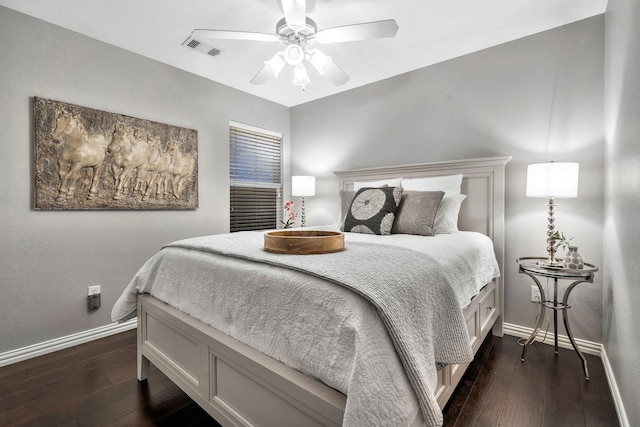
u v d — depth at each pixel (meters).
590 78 2.23
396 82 3.23
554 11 2.18
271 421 1.09
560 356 2.16
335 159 3.76
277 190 4.16
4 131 2.07
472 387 1.78
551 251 2.14
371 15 2.21
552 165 2.00
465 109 2.80
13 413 1.58
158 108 2.87
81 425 1.50
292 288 1.11
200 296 1.48
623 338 1.52
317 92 3.71
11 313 2.11
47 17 2.20
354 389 0.83
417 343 1.00
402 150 3.21
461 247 1.83
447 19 2.27
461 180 2.62
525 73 2.50
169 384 1.84
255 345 1.19
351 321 0.93
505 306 2.58
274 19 2.25
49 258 2.27
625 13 1.52
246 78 3.27
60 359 2.16
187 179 3.06
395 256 1.33
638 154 1.27
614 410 1.58
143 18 2.23
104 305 2.54
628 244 1.44
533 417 1.53
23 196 2.15
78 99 2.38
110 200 2.54
